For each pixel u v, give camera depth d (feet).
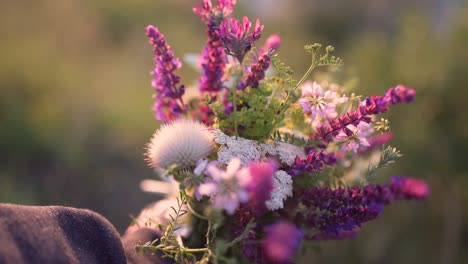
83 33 19.30
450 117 12.26
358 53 13.55
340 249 11.61
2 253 2.35
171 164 3.29
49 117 15.29
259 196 3.05
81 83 16.75
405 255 11.86
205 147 3.36
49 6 19.45
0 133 14.53
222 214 3.45
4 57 16.01
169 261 3.35
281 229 3.02
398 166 11.69
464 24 13.00
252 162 3.26
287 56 17.92
